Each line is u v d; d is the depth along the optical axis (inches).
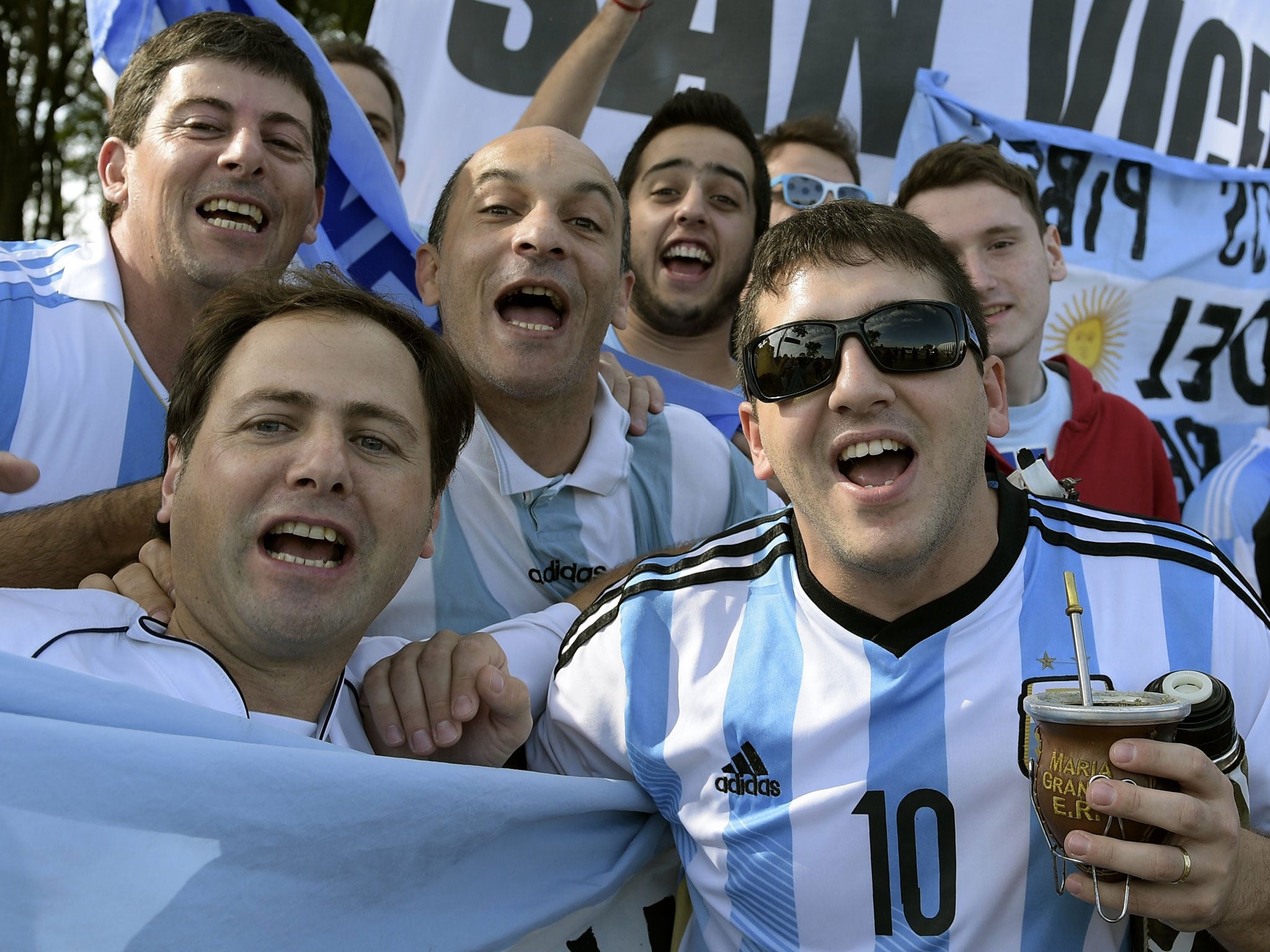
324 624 25.1
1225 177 69.7
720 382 55.4
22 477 24.7
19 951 20.7
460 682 28.2
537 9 65.4
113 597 26.8
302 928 23.3
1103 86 69.0
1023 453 29.5
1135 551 26.7
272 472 24.9
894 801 25.5
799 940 26.2
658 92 67.2
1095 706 21.6
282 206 39.6
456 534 36.3
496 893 27.1
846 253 26.0
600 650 29.2
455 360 29.0
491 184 37.1
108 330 37.4
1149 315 69.3
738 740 26.9
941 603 26.0
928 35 68.0
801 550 27.7
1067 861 24.3
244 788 22.3
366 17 113.5
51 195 113.0
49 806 20.9
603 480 38.1
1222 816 21.1
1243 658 25.7
